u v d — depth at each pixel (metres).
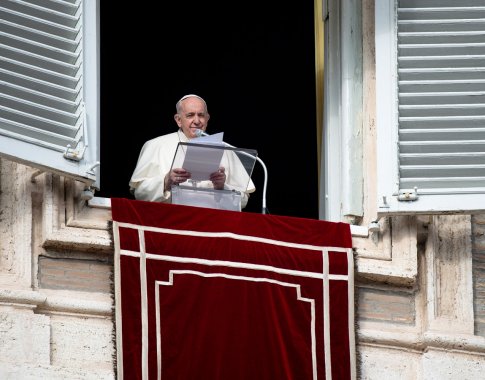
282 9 42.66
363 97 34.34
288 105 42.66
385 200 32.47
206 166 32.06
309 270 32.19
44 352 30.78
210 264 31.75
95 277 31.69
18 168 31.95
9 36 31.80
